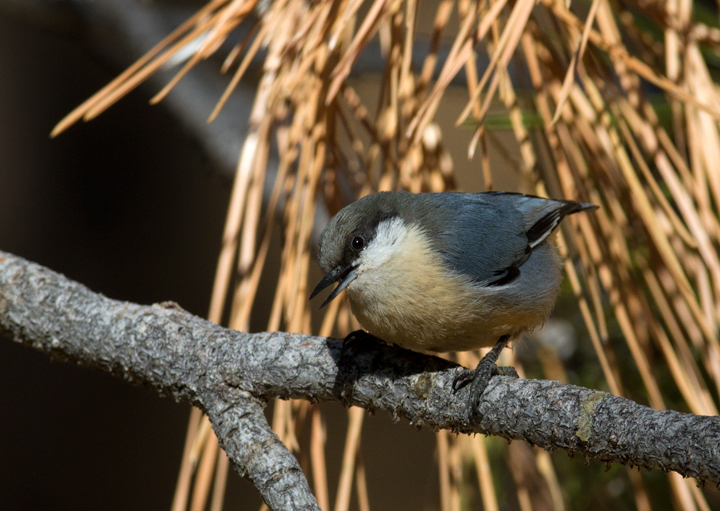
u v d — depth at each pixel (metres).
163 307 5.03
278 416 4.41
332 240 5.05
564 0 4.13
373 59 8.69
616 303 4.29
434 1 12.45
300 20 4.58
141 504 13.66
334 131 4.92
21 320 5.12
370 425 14.76
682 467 3.15
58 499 13.36
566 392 3.71
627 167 4.18
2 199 14.21
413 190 4.69
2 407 13.51
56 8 8.74
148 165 15.18
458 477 4.43
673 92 3.81
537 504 5.55
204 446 4.70
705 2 5.36
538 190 4.42
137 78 4.23
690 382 4.14
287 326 4.56
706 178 4.52
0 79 14.39
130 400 14.34
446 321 4.85
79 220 14.74
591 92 4.40
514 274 5.11
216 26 4.13
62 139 14.76
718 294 3.92
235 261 15.15
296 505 3.73
